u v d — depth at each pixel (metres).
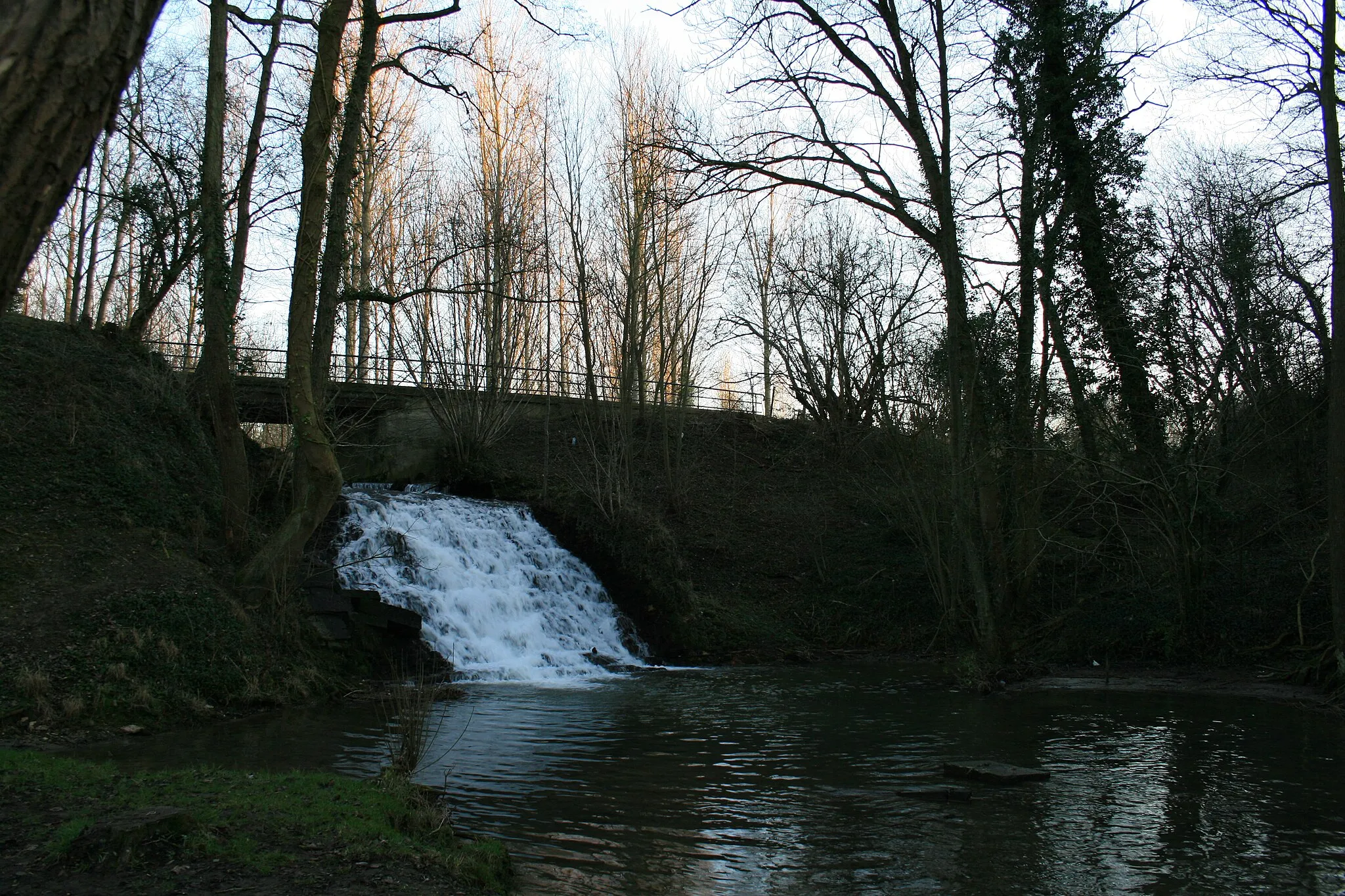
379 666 18.02
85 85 2.63
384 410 31.59
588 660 22.25
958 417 19.53
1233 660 19.44
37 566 14.10
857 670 22.20
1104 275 20.89
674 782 9.86
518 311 30.92
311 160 15.73
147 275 23.41
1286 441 22.83
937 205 19.20
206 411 22.23
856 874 6.82
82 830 5.54
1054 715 14.88
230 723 12.84
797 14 19.53
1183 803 8.95
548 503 27.58
